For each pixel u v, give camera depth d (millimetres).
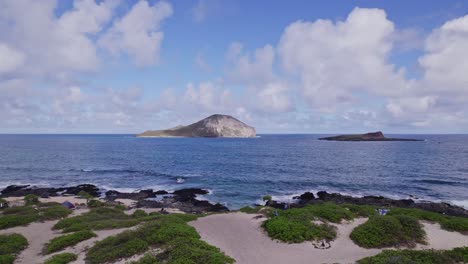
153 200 40656
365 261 13156
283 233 17797
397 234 16906
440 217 21125
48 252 16156
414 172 60219
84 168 69875
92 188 48312
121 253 14570
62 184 53156
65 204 32625
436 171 61281
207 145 162625
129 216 28016
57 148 130625
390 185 48469
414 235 16984
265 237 18172
